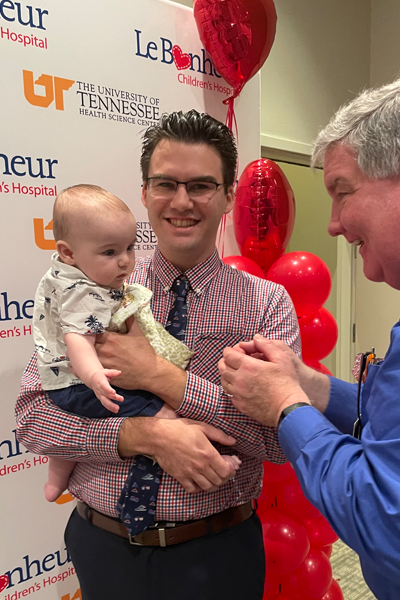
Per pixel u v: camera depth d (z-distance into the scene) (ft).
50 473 3.87
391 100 2.56
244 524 3.75
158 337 3.52
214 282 3.86
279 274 5.28
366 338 11.53
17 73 4.35
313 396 3.67
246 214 5.64
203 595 3.40
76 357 3.02
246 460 3.70
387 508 2.11
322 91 9.42
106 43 4.91
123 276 3.31
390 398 2.35
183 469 3.17
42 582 4.96
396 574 2.09
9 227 4.46
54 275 3.26
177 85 5.60
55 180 4.71
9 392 4.59
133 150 5.27
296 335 3.79
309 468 2.52
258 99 6.58
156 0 5.26
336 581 6.88
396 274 2.70
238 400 3.10
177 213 3.62
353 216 2.75
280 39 8.40
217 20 5.22
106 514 3.59
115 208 3.21
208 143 3.58
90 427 3.35
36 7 4.40
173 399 3.31
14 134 4.40
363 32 10.21
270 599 5.62
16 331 4.59
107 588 3.54
